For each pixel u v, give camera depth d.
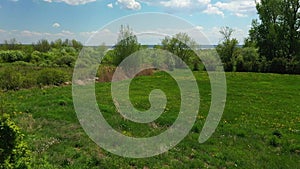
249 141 15.93
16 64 66.12
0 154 7.91
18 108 20.02
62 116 18.16
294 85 42.75
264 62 63.94
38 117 18.12
